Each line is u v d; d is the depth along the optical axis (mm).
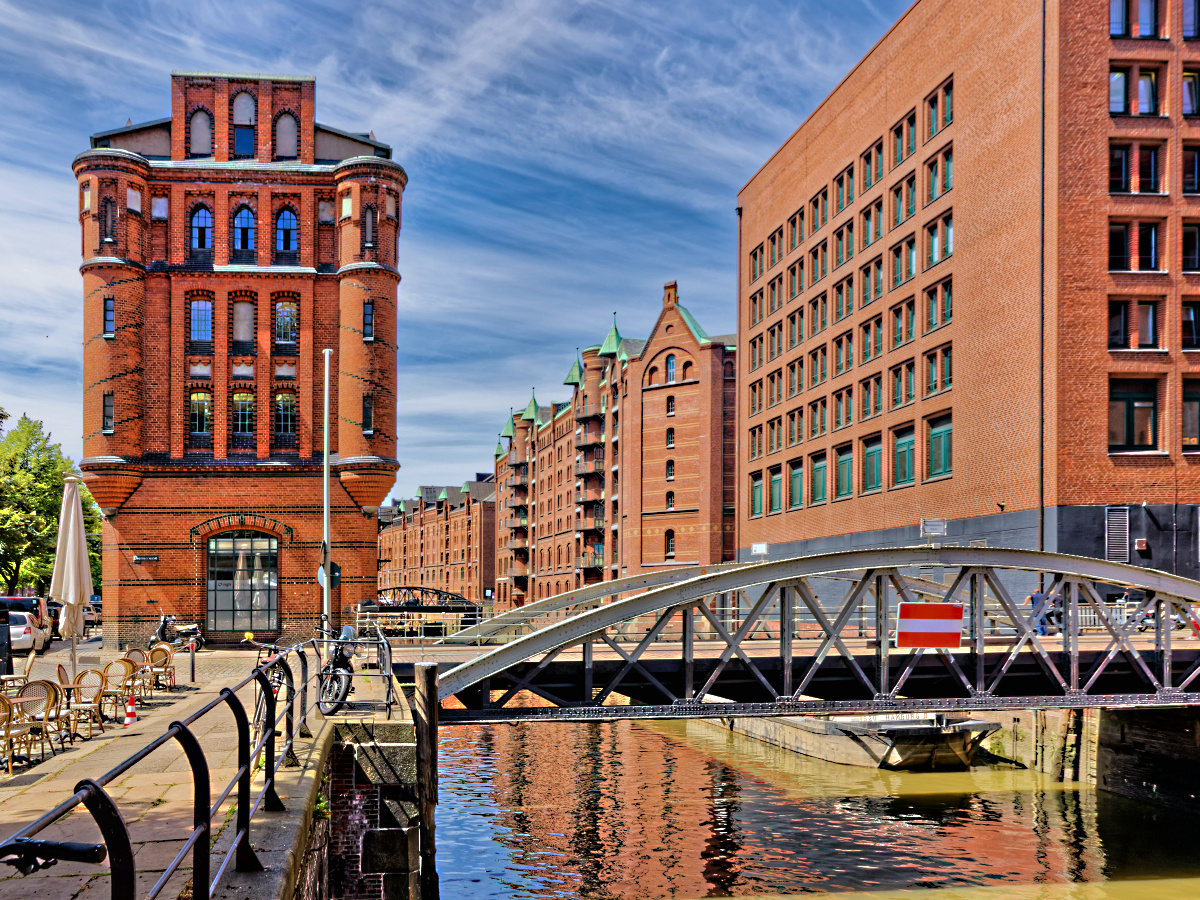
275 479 35750
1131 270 33156
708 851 22344
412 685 21062
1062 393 32562
